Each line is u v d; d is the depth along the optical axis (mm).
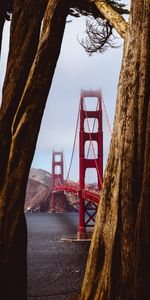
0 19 3697
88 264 2799
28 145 3055
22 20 3336
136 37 2738
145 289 2336
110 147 2814
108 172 2771
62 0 3254
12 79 3227
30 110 3086
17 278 2908
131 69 2719
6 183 2986
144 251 2348
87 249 53188
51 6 3250
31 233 81688
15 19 3359
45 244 60781
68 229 92938
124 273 2535
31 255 48625
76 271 36812
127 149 2639
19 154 3029
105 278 2617
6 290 2838
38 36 3365
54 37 3217
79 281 31094
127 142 2646
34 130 3080
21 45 3301
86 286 2754
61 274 34906
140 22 2729
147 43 2691
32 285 28797
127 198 2594
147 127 2537
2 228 2912
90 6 4461
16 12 3359
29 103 3098
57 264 41281
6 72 3285
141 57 2697
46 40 3195
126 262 2539
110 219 2678
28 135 3062
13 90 3195
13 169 3008
